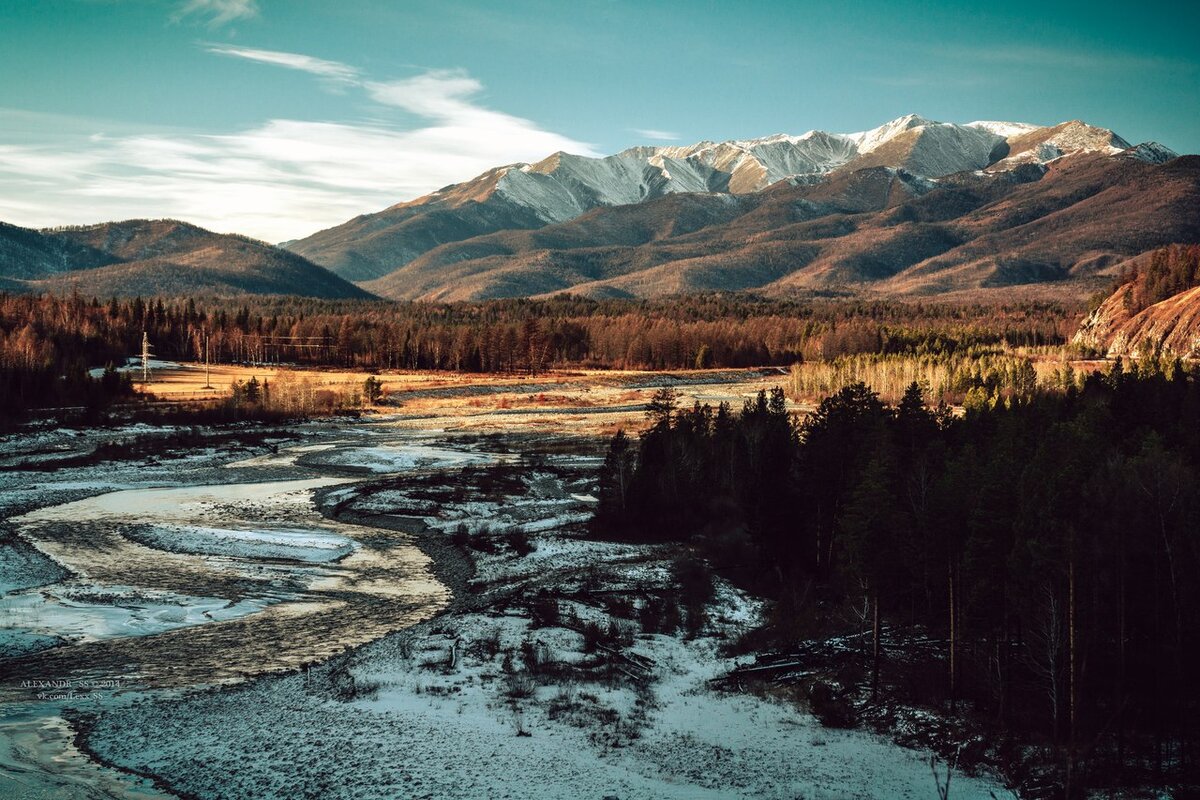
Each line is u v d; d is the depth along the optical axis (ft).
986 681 146.61
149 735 122.31
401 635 172.86
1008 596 139.03
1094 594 135.33
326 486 340.80
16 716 128.26
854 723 135.64
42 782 107.24
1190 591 132.57
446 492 325.62
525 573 225.97
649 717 135.64
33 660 152.66
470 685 146.00
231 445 418.10
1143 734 126.62
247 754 116.67
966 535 156.46
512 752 119.44
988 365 630.74
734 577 225.35
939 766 120.16
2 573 206.39
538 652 163.12
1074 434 203.41
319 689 141.49
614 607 195.62
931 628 174.19
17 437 406.41
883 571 152.15
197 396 568.82
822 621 185.26
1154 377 347.97
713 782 113.09
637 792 109.09
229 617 182.50
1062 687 132.77
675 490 280.10
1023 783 114.32
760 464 246.88
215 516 283.38
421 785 109.09
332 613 188.44
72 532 252.01
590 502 316.81
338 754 116.88
